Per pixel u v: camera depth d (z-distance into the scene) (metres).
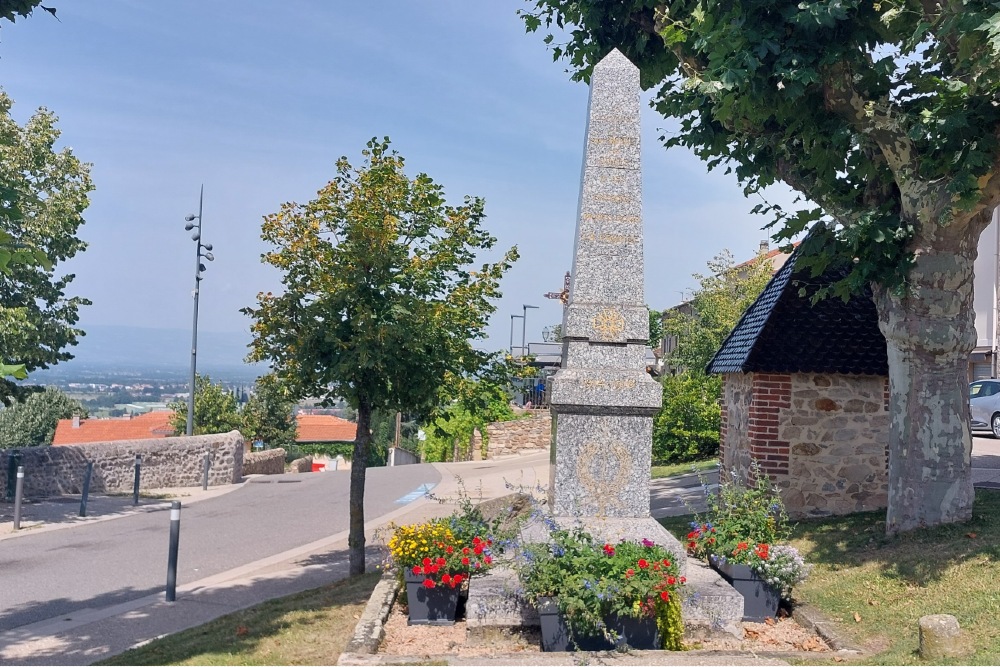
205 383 46.72
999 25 7.24
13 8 7.70
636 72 8.99
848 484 11.84
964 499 9.07
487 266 11.63
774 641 6.98
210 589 10.70
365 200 10.73
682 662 5.95
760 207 10.72
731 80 8.85
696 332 27.89
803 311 12.09
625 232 8.73
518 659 6.06
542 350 38.97
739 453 12.70
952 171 8.68
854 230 8.86
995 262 29.02
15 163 16.56
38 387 18.62
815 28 8.81
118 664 7.01
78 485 20.77
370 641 6.80
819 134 9.85
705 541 7.92
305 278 11.07
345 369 10.07
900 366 9.38
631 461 8.25
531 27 13.06
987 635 6.23
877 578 8.07
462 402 11.77
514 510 13.20
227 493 21.67
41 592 10.67
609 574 6.54
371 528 15.61
